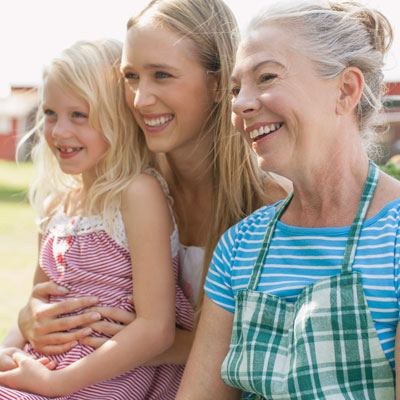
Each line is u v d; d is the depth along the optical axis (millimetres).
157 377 2072
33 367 1905
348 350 1372
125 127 2109
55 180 2328
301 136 1469
